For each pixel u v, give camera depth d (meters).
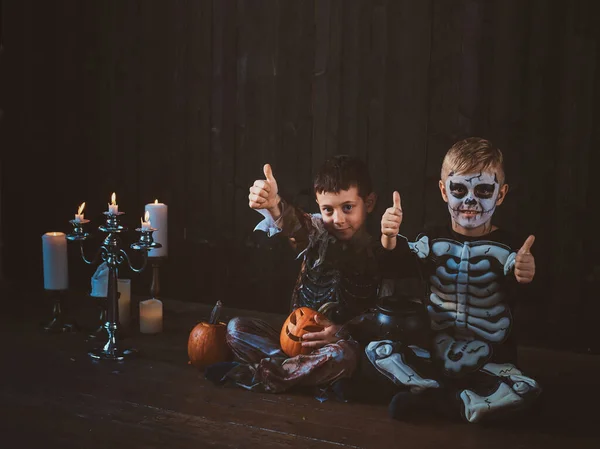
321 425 2.24
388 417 2.30
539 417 2.32
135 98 3.55
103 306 3.07
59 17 3.62
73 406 2.35
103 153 3.66
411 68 3.07
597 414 2.35
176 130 3.50
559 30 2.85
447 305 2.39
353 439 2.14
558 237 2.95
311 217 2.68
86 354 2.83
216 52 3.37
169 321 3.27
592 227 2.91
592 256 2.92
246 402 2.40
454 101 3.02
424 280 2.44
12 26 3.70
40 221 3.83
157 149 3.55
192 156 3.49
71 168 3.73
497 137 2.98
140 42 3.50
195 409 2.34
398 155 3.13
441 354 2.37
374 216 3.19
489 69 2.96
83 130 3.67
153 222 3.06
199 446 2.09
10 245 3.89
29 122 3.76
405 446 2.10
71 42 3.62
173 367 2.71
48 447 2.07
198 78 3.42
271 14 3.25
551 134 2.91
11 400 2.39
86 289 3.75
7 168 3.84
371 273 2.64
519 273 2.27
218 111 3.40
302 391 2.50
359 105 3.16
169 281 3.62
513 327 2.38
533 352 2.96
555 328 3.00
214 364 2.57
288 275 3.39
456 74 3.00
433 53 3.03
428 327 2.40
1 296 3.59
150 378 2.60
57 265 3.01
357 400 2.42
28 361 2.74
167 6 3.42
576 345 2.98
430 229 2.45
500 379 2.27
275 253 3.40
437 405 2.28
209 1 3.35
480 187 2.34
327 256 2.65
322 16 3.17
